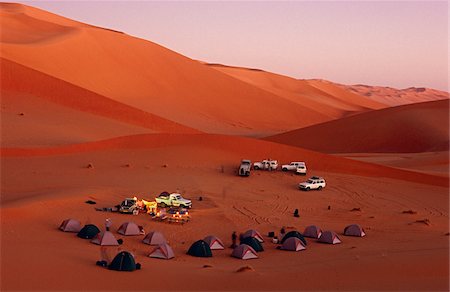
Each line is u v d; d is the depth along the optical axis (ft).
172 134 195.42
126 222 103.55
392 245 102.37
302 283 71.00
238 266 83.46
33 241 88.12
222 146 194.80
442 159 243.19
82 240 94.43
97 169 161.07
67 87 240.12
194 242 99.40
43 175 148.15
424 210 143.13
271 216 127.95
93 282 69.21
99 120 229.45
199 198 139.03
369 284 70.33
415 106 350.23
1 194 127.54
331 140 326.85
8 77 230.89
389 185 173.68
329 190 162.71
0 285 64.75
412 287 68.74
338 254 93.20
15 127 192.54
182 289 68.49
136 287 68.59
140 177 157.07
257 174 175.32
